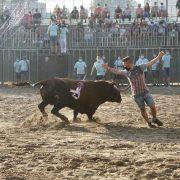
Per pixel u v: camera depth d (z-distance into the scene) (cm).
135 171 1097
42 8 4756
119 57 3847
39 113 2186
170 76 4069
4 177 1041
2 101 2745
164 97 2972
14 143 1445
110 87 1923
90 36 4166
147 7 4328
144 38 4106
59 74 4112
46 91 1894
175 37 4103
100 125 1841
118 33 4141
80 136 1590
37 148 1370
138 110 2314
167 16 4341
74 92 1884
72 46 4147
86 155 1260
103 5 4866
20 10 4419
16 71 4012
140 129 1752
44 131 1698
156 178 1037
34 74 4131
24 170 1109
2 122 1966
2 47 4172
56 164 1169
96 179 1030
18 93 3266
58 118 2011
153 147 1388
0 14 4650
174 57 4081
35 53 4147
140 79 1792
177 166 1133
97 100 1920
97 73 3738
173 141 1500
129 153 1295
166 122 1930
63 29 4050
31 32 4209
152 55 4066
